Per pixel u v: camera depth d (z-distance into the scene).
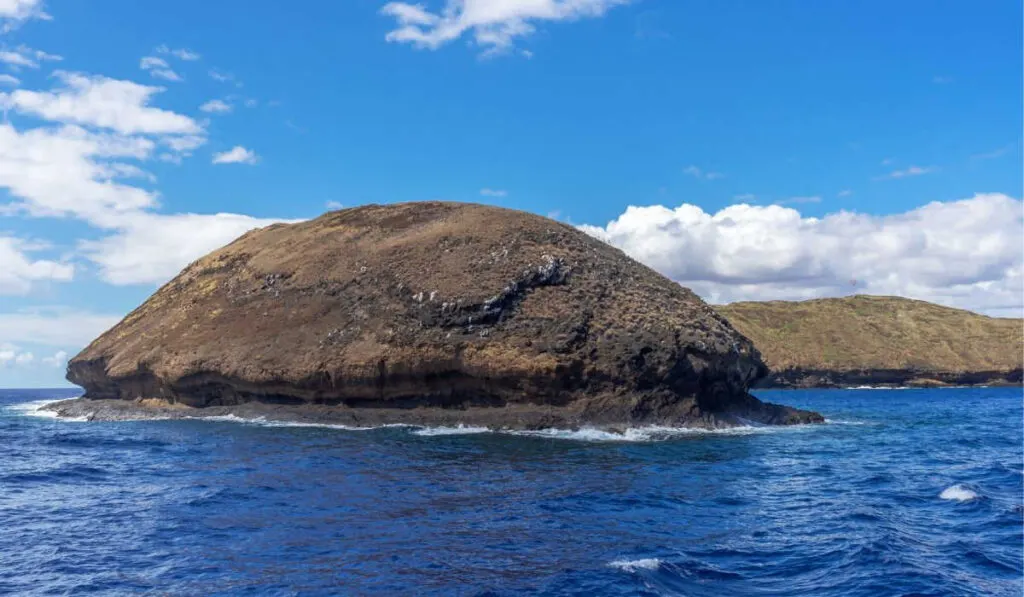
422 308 48.09
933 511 20.41
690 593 13.45
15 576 14.38
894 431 44.50
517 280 48.50
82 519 19.03
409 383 45.38
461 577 14.22
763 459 30.95
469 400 44.84
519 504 21.11
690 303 52.50
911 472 27.55
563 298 47.59
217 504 20.81
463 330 45.59
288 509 20.19
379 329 48.41
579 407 42.06
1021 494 23.00
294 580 14.05
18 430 45.19
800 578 14.32
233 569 14.73
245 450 33.06
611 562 15.16
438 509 20.34
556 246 54.59
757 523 18.89
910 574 14.38
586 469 27.88
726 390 46.25
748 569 14.89
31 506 20.69
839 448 35.12
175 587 13.70
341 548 16.22
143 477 25.70
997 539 17.14
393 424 43.97
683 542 16.94
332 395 47.41
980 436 41.62
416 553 15.84
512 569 14.72
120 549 16.19
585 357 42.94
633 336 44.12
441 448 33.81
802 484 24.83
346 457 30.69
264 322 55.41
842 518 19.38
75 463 29.31
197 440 37.50
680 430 41.50
